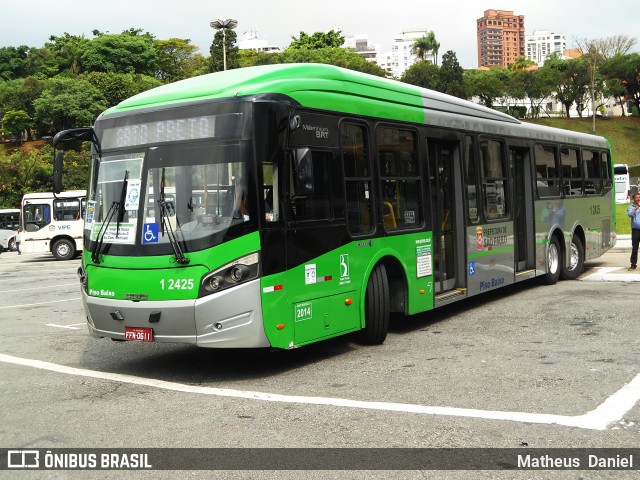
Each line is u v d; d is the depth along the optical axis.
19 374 7.79
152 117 7.34
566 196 14.03
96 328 7.46
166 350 9.00
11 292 16.45
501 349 8.14
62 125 94.38
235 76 7.54
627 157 99.00
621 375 6.72
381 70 103.44
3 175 65.12
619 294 11.97
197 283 6.74
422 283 9.28
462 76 94.94
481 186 10.83
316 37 113.00
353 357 8.05
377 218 8.45
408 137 9.24
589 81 105.94
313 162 7.52
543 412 5.63
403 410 5.82
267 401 6.27
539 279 13.59
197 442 5.20
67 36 124.38
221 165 6.88
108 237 7.35
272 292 6.88
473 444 4.95
